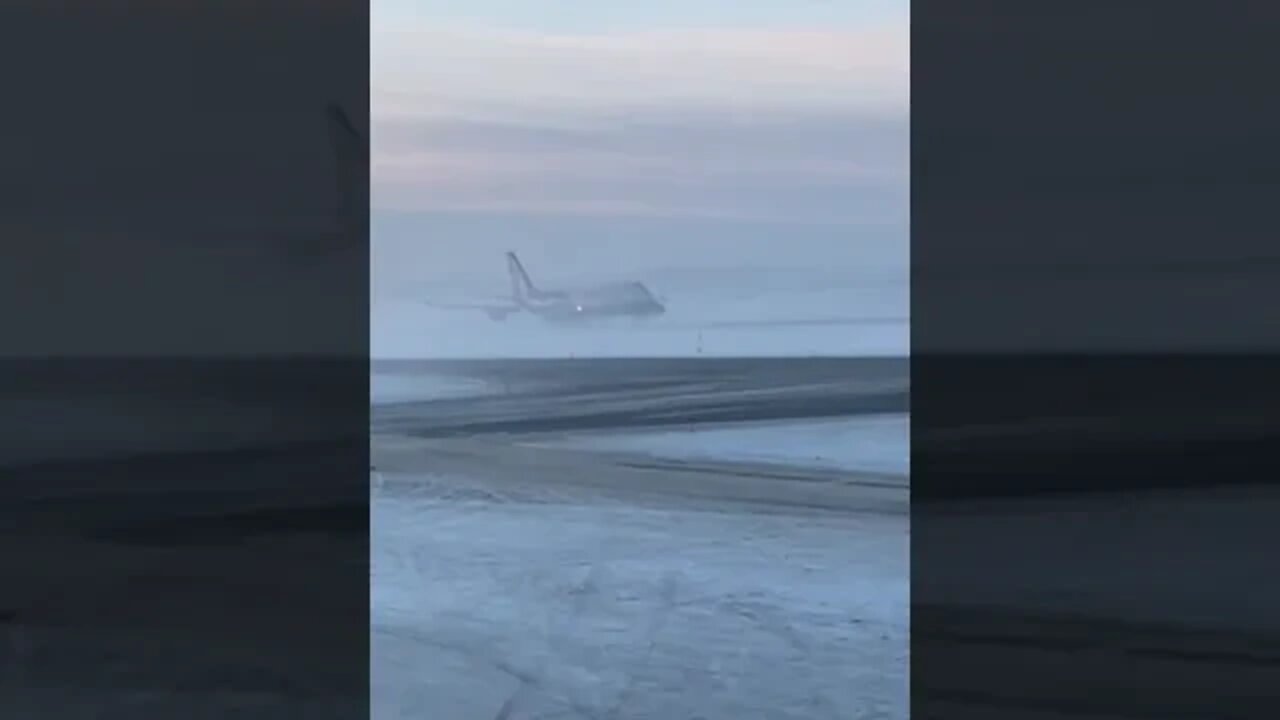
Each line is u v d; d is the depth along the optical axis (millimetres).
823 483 17828
